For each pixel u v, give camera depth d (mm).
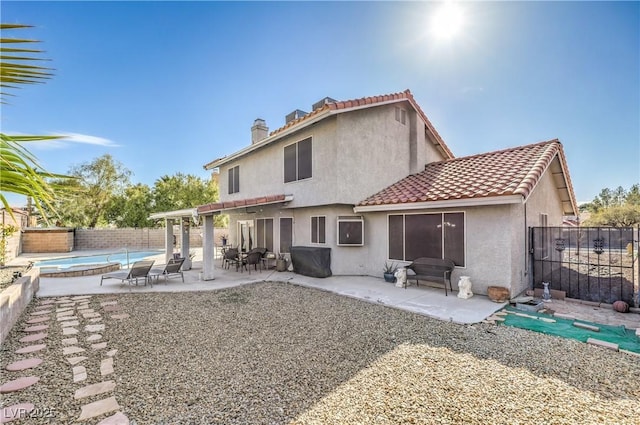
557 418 3949
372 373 5141
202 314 8523
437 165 15492
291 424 3855
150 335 6934
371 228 13727
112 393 4590
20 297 8242
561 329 7246
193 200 37156
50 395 4535
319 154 13477
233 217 21188
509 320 7902
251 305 9406
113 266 16969
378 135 14023
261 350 6109
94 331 7195
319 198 13430
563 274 13641
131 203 36344
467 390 4602
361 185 13359
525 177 9766
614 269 14797
